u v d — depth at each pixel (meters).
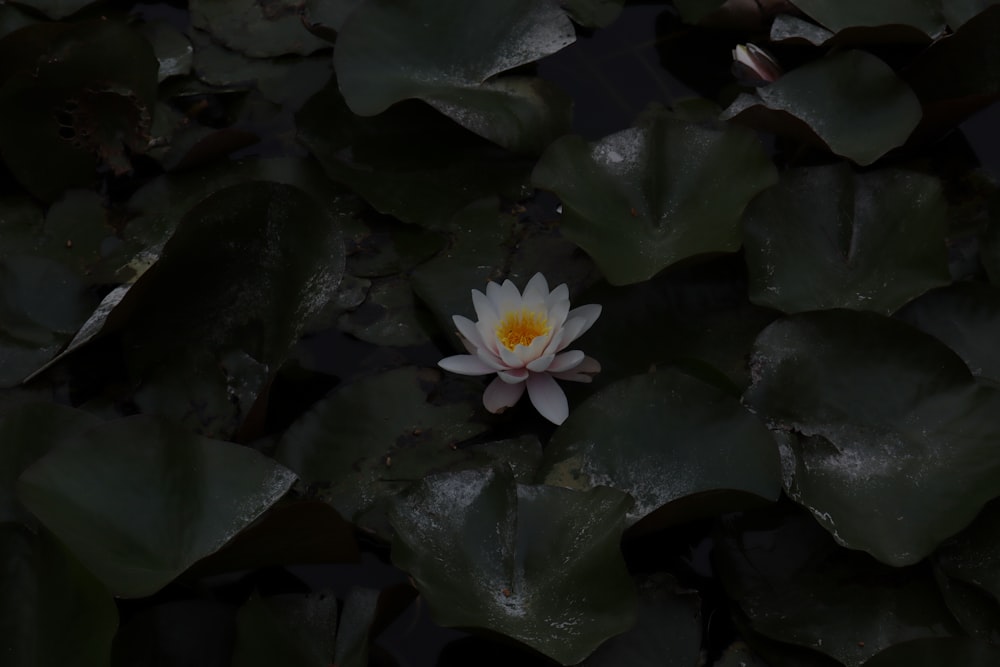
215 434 2.58
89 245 2.72
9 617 2.45
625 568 2.46
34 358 2.64
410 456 2.59
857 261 2.67
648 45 2.91
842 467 2.55
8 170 2.80
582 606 2.46
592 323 2.63
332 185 2.78
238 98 2.86
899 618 2.50
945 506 2.52
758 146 2.69
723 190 2.68
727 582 2.52
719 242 2.64
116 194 2.77
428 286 2.69
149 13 2.94
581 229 2.65
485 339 2.61
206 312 2.64
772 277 2.66
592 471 2.55
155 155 2.81
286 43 2.90
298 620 2.50
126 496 2.47
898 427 2.56
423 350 2.67
